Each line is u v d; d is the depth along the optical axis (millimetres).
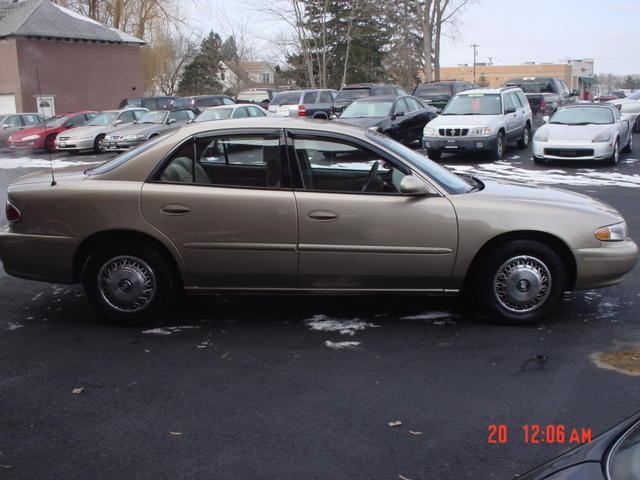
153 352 4785
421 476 3203
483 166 15883
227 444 3510
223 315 5590
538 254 5148
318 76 47156
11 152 23812
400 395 4066
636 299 5977
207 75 57469
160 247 5156
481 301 5273
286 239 5035
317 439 3551
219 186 5074
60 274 5199
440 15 39438
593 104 16594
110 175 5141
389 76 51344
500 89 18438
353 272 5094
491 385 4195
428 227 5035
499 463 3311
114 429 3678
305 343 4941
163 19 43156
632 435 1863
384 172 5133
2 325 5355
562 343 4902
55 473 3252
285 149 5090
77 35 35281
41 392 4141
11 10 35094
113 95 37719
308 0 45875
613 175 14016
